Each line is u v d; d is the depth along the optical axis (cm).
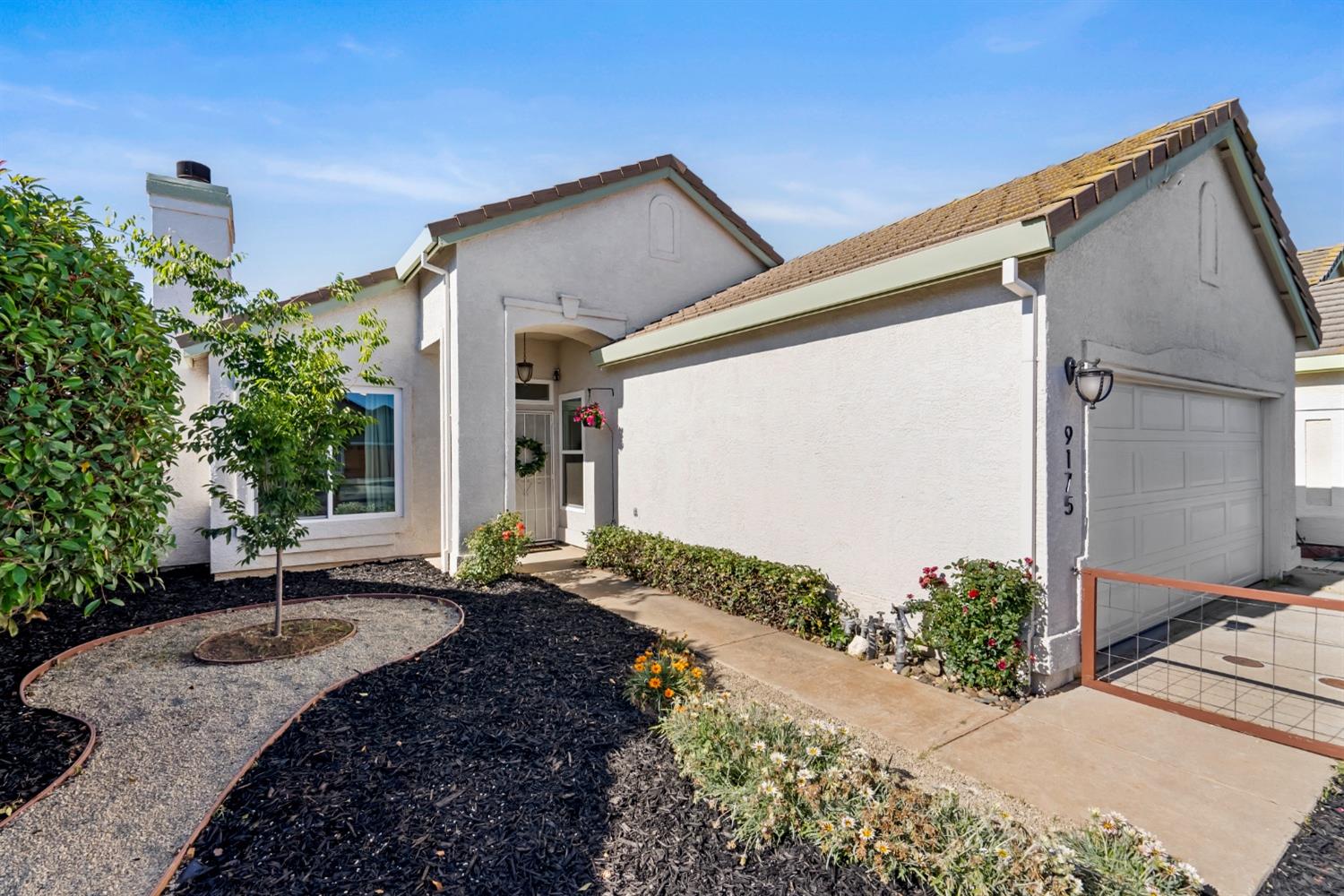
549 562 976
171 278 526
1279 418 835
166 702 450
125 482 332
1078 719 432
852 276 564
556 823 303
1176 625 640
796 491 662
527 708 431
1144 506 602
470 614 671
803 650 575
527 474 1110
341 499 942
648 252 1020
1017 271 450
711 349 777
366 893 257
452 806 316
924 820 281
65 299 303
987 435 488
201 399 906
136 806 326
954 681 494
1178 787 350
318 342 618
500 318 882
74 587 316
